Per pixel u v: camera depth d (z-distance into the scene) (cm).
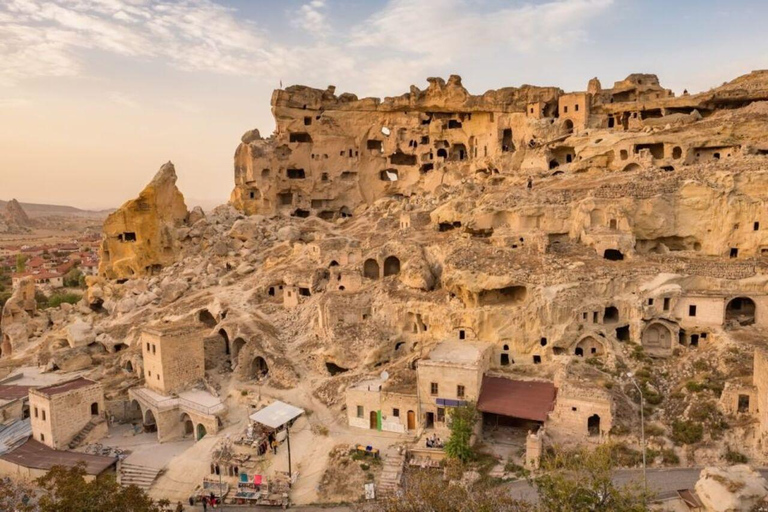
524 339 6022
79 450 5775
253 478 5025
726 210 6750
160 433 5988
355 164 12775
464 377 5234
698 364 5481
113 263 11394
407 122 12431
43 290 14762
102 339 8219
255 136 13138
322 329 7125
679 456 4569
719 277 6094
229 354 7512
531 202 7644
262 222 11712
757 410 4606
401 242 7906
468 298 6469
